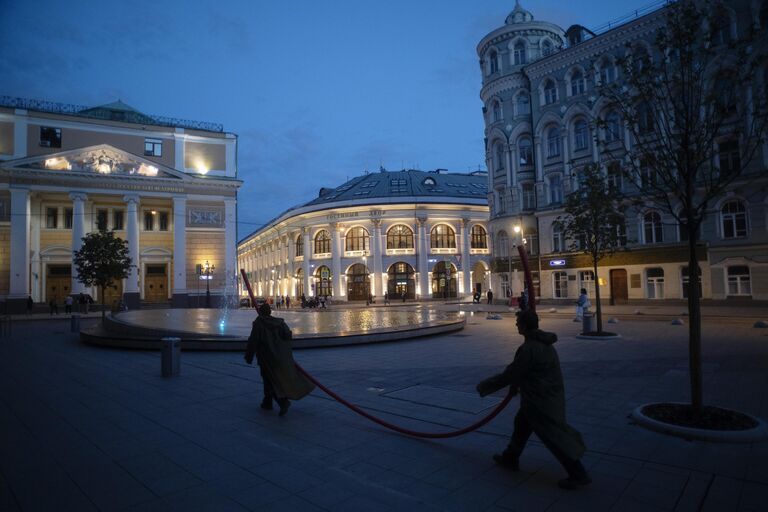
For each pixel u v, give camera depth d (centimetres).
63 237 4244
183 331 1452
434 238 5859
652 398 748
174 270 4281
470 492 430
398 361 1143
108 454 536
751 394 752
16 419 683
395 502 412
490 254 4103
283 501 416
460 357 1193
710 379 871
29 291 3950
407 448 548
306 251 6075
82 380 975
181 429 628
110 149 4138
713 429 560
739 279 2703
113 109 4588
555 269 3534
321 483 454
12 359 1298
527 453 529
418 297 5675
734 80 721
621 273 3231
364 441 574
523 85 3806
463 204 5856
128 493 435
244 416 689
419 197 5728
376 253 5691
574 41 3597
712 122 718
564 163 3484
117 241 2862
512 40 3881
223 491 438
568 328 1859
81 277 2817
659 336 1518
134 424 653
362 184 6456
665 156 723
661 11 2905
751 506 392
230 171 4666
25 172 3888
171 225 4538
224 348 1368
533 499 414
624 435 575
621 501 407
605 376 920
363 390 842
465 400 760
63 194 4109
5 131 3962
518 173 3816
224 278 4478
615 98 820
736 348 1220
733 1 2541
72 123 4188
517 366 439
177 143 4491
